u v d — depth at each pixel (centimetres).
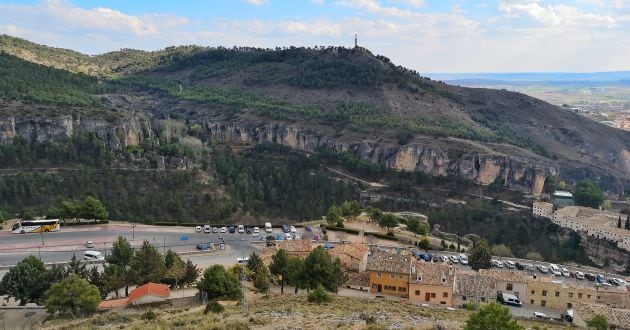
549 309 11394
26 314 8881
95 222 16375
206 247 14188
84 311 8419
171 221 19012
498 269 13825
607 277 15062
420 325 6619
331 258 11656
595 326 9106
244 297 8281
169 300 8838
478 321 5878
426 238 16250
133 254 11306
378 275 11388
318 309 7481
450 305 10831
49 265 11906
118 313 7856
